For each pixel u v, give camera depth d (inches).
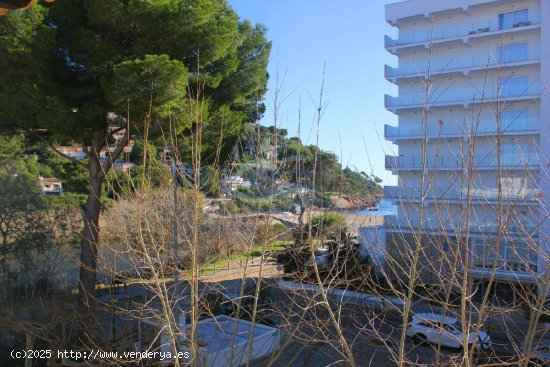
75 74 509.0
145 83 412.8
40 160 1360.7
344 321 412.8
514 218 245.0
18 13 464.8
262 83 599.5
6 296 468.4
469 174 171.3
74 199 958.4
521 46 971.9
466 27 1030.4
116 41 497.0
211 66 537.3
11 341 448.1
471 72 998.4
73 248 725.3
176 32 464.1
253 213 319.3
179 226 269.9
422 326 495.8
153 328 348.2
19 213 702.5
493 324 512.1
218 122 510.9
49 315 386.6
